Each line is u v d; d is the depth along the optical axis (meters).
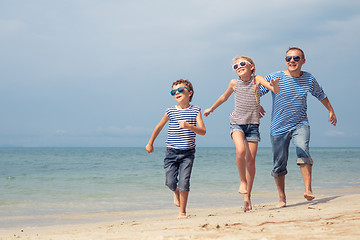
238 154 3.92
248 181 4.19
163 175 12.49
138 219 4.63
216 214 4.33
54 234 3.21
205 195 7.18
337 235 2.25
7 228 4.25
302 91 4.22
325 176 11.26
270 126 4.42
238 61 4.12
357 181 9.62
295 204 4.54
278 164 4.36
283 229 2.50
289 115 4.23
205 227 2.77
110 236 2.67
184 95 4.22
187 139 4.13
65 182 10.23
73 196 7.32
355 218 2.85
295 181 9.55
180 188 4.04
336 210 3.41
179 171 4.16
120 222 4.31
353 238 2.16
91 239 2.62
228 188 8.38
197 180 10.21
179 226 3.00
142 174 13.01
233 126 4.17
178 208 5.68
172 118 4.23
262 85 4.07
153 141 4.46
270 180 9.97
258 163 20.36
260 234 2.36
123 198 7.03
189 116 4.16
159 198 7.02
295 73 4.25
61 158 35.28
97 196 7.32
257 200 6.29
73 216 5.11
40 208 5.89
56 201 6.66
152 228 3.05
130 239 2.48
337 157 32.12
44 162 25.33
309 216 3.07
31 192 7.99
